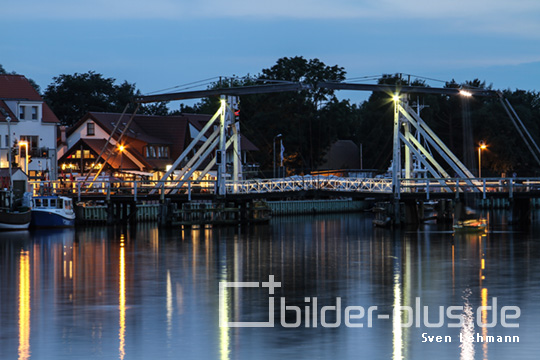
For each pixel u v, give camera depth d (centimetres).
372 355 4072
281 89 9444
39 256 7331
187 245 8200
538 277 6053
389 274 6244
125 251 7688
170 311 4944
